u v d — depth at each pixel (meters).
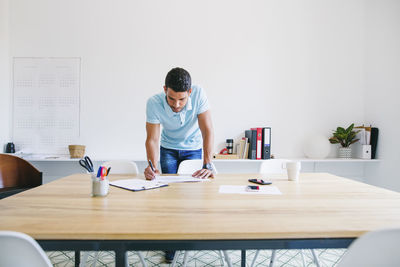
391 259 0.58
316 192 1.14
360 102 3.15
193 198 1.02
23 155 2.84
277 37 3.08
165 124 1.95
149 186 1.23
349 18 3.13
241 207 0.90
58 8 2.95
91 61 2.96
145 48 2.99
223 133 3.03
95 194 1.04
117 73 2.97
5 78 2.88
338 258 1.93
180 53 3.01
